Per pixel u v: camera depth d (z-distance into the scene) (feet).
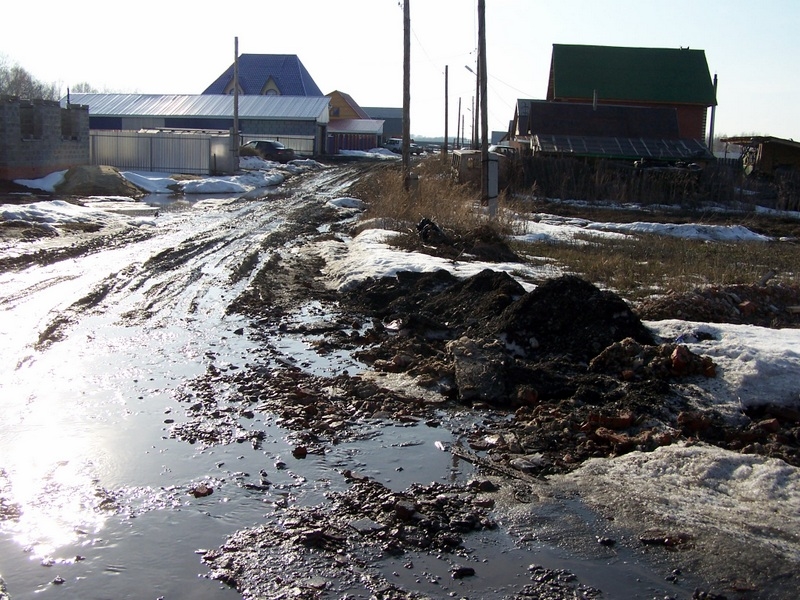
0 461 21.09
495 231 61.46
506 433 24.50
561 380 28.48
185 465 21.39
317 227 76.07
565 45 179.83
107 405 25.50
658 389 26.73
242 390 27.45
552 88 181.78
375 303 42.16
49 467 20.90
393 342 34.06
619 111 148.15
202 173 135.64
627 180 123.75
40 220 64.34
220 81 258.16
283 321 38.04
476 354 29.91
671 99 172.04
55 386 26.96
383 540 17.84
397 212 69.67
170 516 18.61
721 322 36.96
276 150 171.63
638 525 18.69
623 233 82.94
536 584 16.31
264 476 20.88
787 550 17.56
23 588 15.56
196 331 35.17
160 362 30.30
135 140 136.26
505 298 35.88
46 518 18.33
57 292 40.81
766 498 19.76
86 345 31.91
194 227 70.44
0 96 91.61
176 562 16.66
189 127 206.18
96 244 56.75
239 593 15.64
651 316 36.94
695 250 66.03
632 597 15.93
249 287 45.03
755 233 88.99
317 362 31.55
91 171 102.78
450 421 25.62
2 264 46.44
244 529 18.11
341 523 18.53
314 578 16.21
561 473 21.76
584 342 31.37
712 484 20.58
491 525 18.65
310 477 20.97
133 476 20.62
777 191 127.34
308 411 25.61
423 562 17.04
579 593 16.03
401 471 21.58
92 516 18.48
